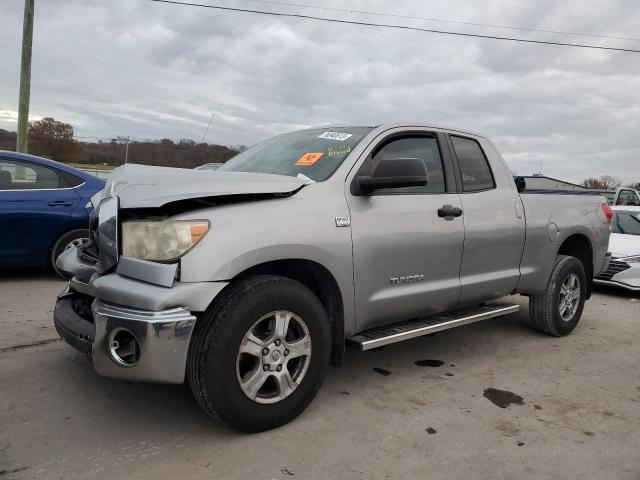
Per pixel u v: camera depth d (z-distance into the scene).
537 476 2.63
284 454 2.73
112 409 3.18
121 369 2.66
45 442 2.77
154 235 2.68
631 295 7.84
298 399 3.03
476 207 4.16
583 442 3.00
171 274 2.61
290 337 3.05
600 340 5.19
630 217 8.69
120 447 2.75
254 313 2.77
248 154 4.27
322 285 3.28
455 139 4.29
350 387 3.70
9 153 6.36
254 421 2.84
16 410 3.12
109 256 2.83
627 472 2.69
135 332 2.57
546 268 4.89
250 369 2.92
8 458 2.60
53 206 6.41
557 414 3.37
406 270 3.61
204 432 2.93
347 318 3.30
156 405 3.25
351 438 2.93
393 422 3.15
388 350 4.59
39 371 3.70
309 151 3.75
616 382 4.00
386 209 3.50
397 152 3.82
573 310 5.28
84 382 3.54
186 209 2.79
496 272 4.38
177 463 2.61
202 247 2.66
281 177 3.17
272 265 3.05
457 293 4.01
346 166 3.43
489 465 2.71
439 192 3.97
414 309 3.72
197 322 2.74
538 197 4.86
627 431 3.15
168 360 2.59
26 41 14.70
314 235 3.05
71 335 2.99
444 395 3.61
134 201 2.79
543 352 4.69
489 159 4.53
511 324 5.65
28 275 6.88
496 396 3.63
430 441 2.94
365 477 2.55
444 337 5.06
